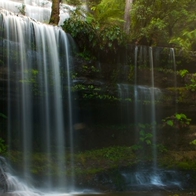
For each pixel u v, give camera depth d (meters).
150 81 9.66
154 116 9.48
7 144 7.85
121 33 9.21
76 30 8.81
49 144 8.34
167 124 9.56
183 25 11.91
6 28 7.64
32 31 8.10
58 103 8.34
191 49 11.09
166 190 7.16
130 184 7.65
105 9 12.62
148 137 9.41
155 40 11.00
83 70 8.71
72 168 7.78
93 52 9.10
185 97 9.51
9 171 6.85
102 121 9.51
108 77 9.12
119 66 9.30
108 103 8.93
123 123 9.63
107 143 9.51
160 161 8.70
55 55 8.42
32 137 8.19
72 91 8.48
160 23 10.80
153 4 11.52
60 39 8.60
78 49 8.96
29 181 6.89
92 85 8.67
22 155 7.74
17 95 7.80
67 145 8.70
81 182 7.29
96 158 8.49
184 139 9.52
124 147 9.36
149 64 9.70
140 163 8.48
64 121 8.71
